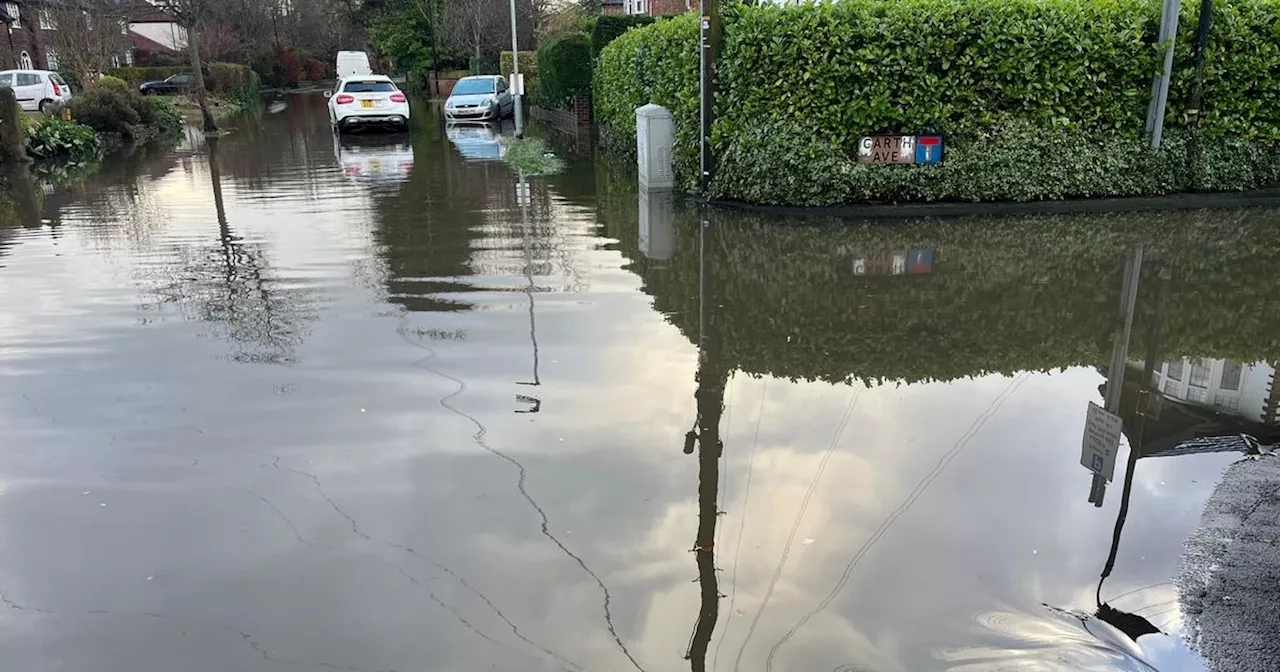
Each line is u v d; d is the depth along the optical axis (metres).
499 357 4.82
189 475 3.48
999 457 3.59
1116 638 2.46
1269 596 2.65
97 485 3.41
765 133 9.12
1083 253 7.24
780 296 6.05
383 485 3.38
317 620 2.57
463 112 24.20
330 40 63.50
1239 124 9.44
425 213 9.60
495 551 2.91
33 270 7.00
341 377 4.53
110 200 10.95
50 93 25.97
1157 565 2.82
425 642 2.47
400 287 6.37
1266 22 9.21
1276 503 3.22
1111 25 9.05
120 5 41.00
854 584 2.71
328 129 23.72
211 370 4.67
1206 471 3.50
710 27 9.20
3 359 4.86
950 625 2.52
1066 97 9.20
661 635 2.48
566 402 4.17
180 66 42.53
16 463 3.60
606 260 7.19
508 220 9.10
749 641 2.45
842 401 4.20
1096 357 4.83
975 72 9.03
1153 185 9.44
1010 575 2.76
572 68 20.59
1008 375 4.56
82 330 5.40
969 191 9.20
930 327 5.37
